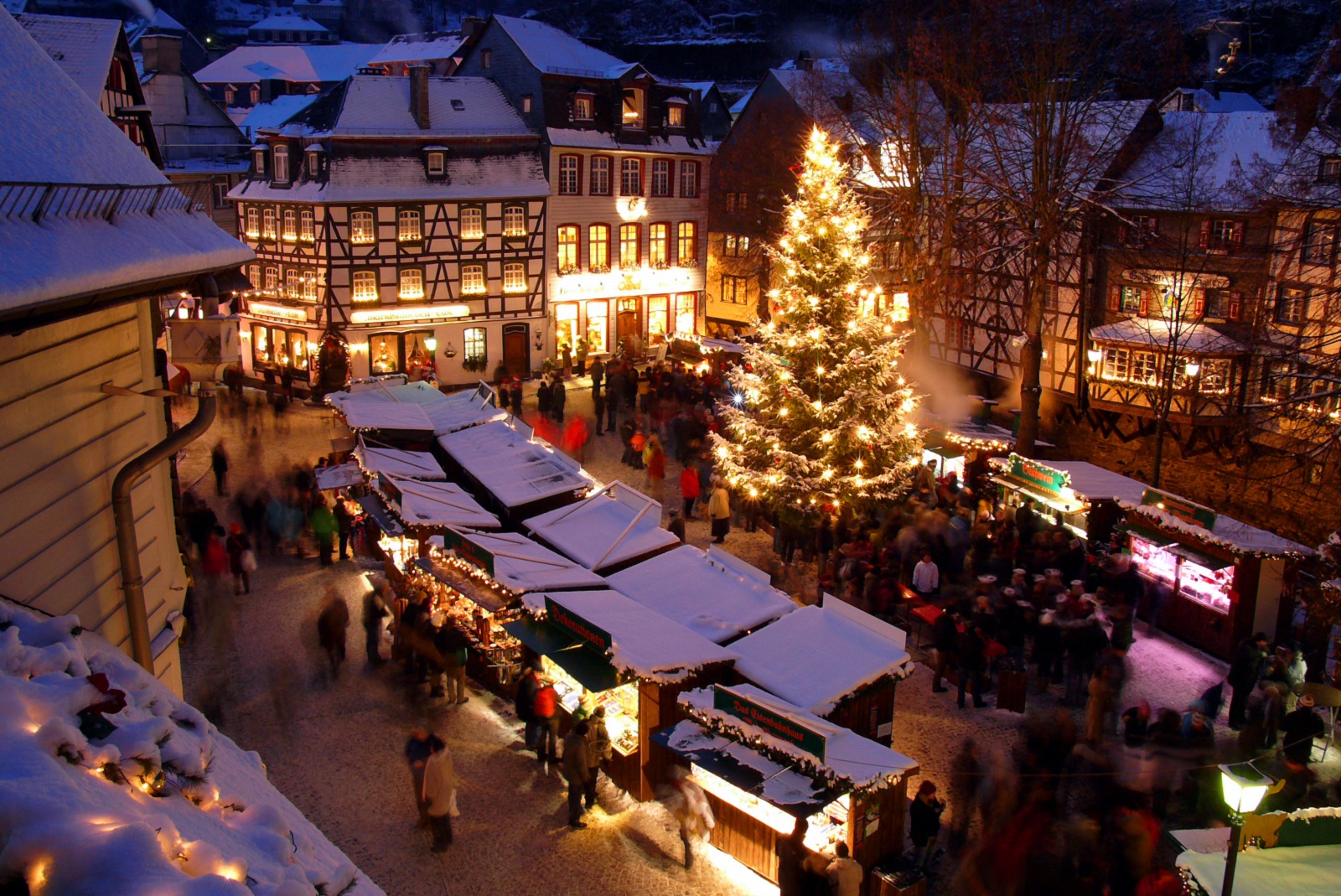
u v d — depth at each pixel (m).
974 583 17.84
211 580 17.81
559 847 11.28
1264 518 26.75
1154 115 30.39
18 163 5.46
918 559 18.31
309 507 20.12
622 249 41.22
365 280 34.31
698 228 43.94
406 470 19.22
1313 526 25.17
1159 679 15.87
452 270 36.03
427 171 35.12
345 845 11.09
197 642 15.84
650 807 12.16
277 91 62.44
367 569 19.12
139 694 5.41
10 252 4.76
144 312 7.42
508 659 14.68
